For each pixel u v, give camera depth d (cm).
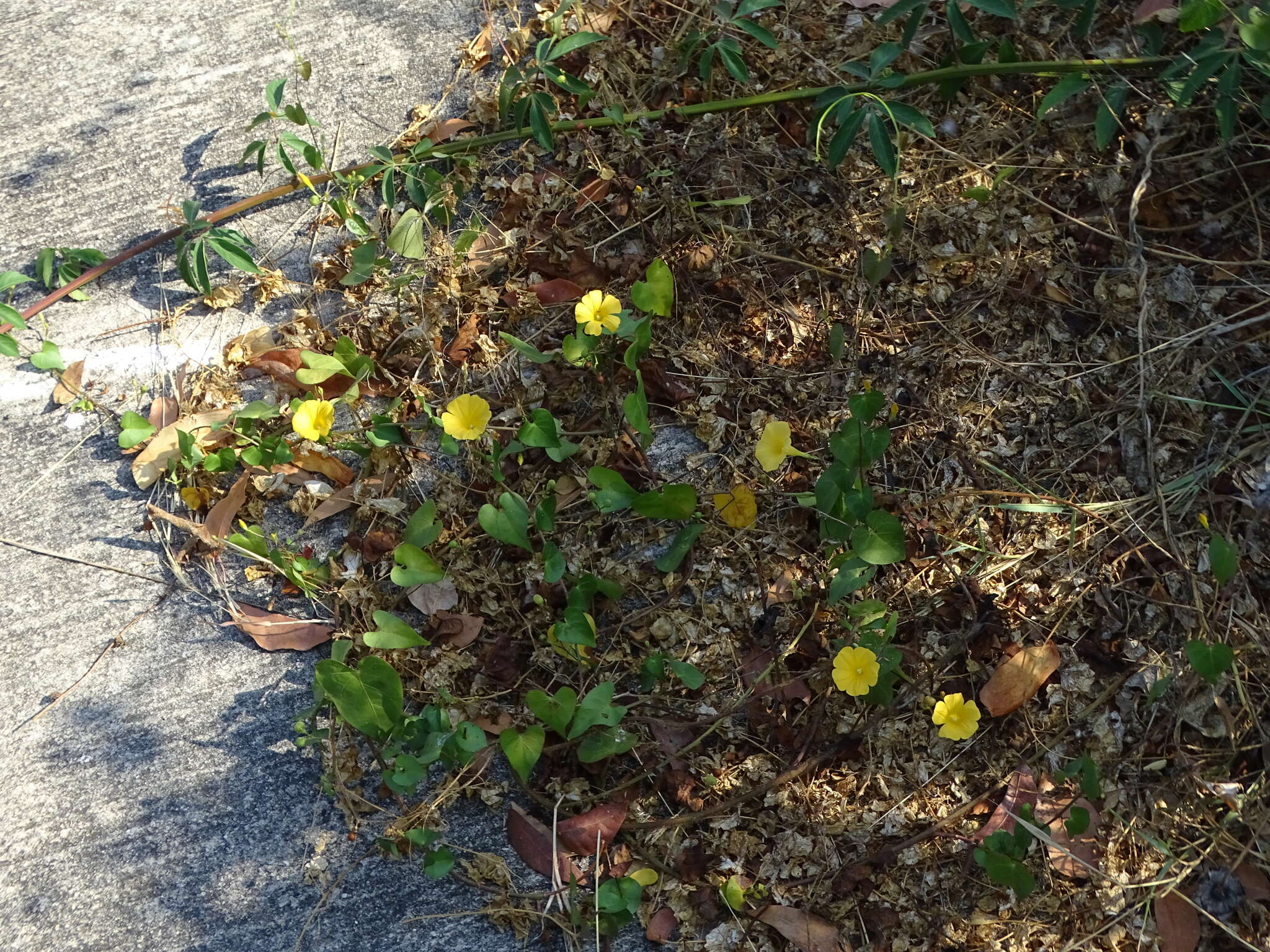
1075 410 68
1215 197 72
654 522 67
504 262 73
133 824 63
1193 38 74
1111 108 70
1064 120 74
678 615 66
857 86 71
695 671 62
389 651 65
